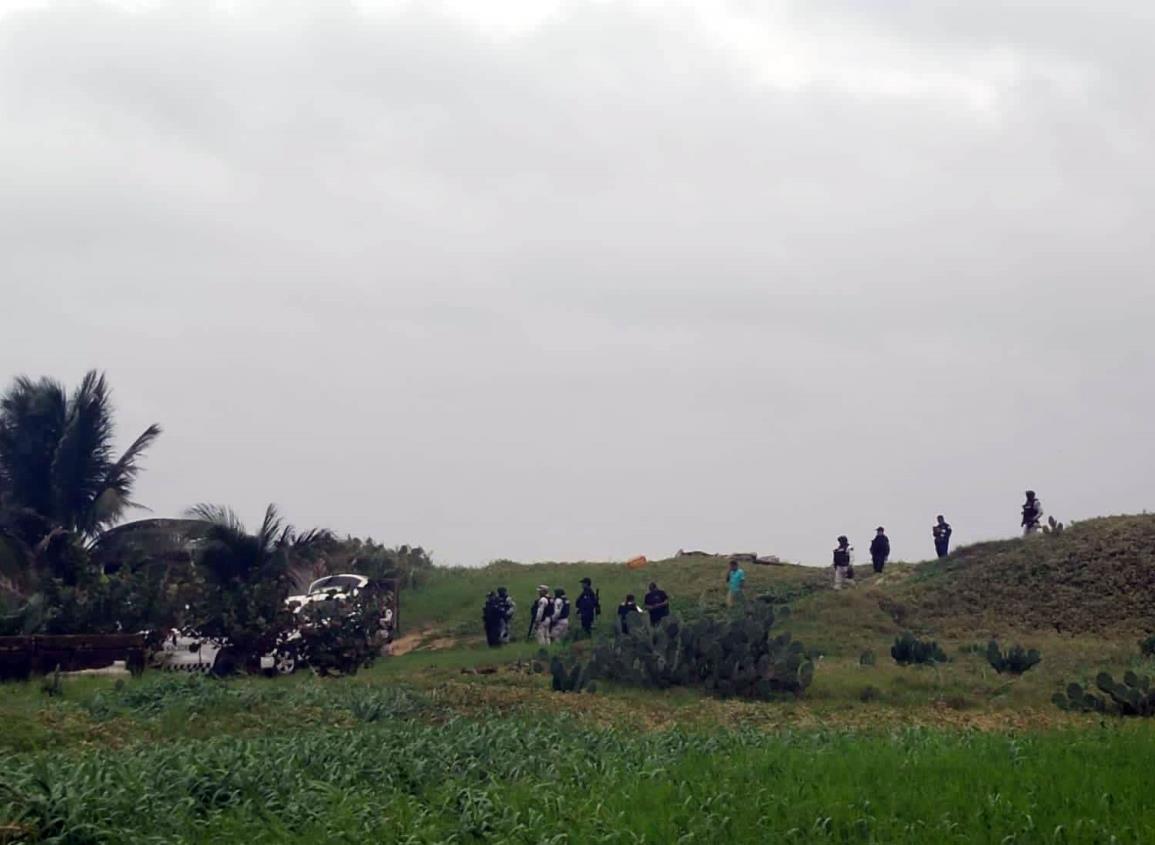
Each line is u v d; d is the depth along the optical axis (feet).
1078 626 127.54
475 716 66.13
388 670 104.99
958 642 119.34
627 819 37.76
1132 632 123.95
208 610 99.60
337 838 37.22
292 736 54.19
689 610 140.56
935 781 41.09
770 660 83.92
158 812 38.70
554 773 46.06
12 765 43.73
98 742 54.75
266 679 92.12
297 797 41.24
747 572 161.07
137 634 94.63
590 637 121.80
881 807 37.81
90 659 89.97
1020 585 137.80
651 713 71.77
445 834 38.22
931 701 81.61
